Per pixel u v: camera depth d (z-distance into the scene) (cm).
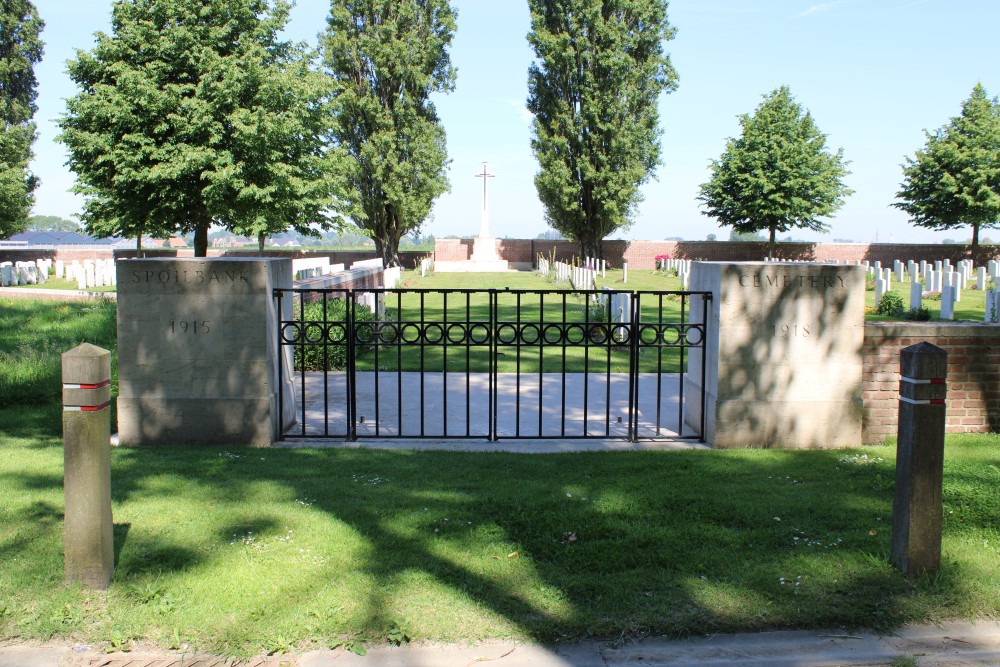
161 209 2309
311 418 817
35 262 3316
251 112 2281
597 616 346
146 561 393
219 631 331
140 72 2142
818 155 4000
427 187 4094
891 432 696
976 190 3819
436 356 1292
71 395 360
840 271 666
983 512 465
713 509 477
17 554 399
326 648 324
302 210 2528
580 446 689
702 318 714
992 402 699
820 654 326
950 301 1633
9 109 3925
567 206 4147
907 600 362
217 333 675
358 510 474
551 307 2239
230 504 485
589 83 4000
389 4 3906
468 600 358
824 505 488
